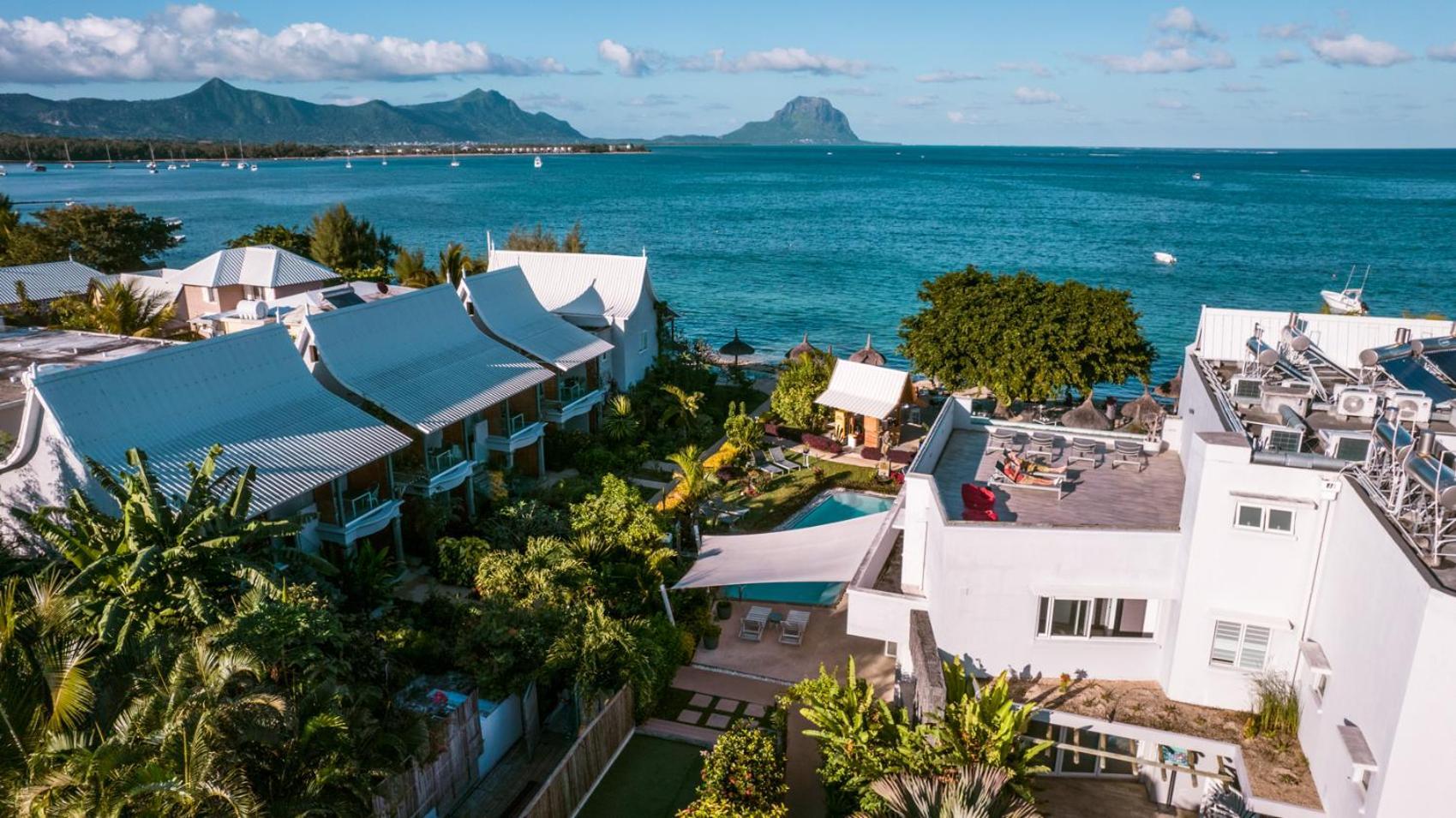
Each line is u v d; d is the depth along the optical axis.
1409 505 17.80
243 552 25.89
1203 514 21.08
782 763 23.00
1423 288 116.75
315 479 31.58
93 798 14.03
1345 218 196.00
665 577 33.09
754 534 38.00
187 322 68.06
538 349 49.62
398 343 43.25
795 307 104.19
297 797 17.03
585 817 23.03
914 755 20.20
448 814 22.62
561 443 49.38
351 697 20.31
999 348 51.28
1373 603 17.41
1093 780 24.05
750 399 63.47
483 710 24.95
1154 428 32.84
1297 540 20.47
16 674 16.59
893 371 52.12
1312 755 19.67
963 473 29.77
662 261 136.75
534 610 26.88
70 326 59.75
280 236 104.44
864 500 45.34
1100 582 22.86
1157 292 112.31
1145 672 23.48
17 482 29.45
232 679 18.34
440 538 37.00
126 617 21.25
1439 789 15.47
